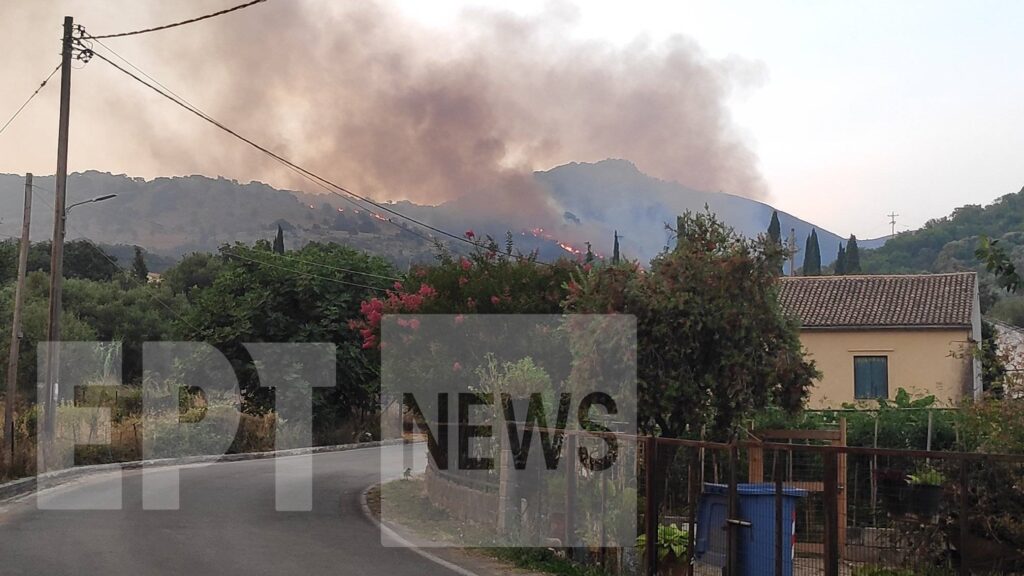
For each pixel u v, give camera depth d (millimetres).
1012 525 9445
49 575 9906
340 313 37250
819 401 32031
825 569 8000
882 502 10055
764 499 8961
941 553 9516
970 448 10742
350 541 12633
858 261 87188
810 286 35344
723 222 11844
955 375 30828
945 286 33781
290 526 13969
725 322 11023
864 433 17234
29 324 38719
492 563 11250
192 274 78812
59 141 22516
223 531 13305
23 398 29844
